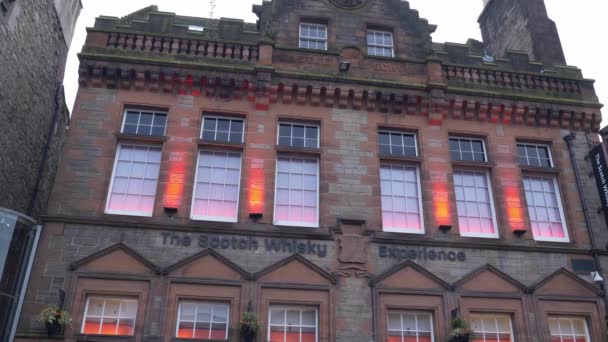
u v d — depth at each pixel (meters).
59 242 12.79
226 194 14.35
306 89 15.57
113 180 14.06
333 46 16.91
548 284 14.16
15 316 11.98
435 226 14.45
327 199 14.34
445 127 15.95
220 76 15.30
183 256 13.04
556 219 15.62
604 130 16.19
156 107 14.93
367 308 13.09
